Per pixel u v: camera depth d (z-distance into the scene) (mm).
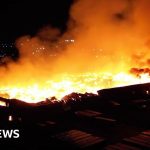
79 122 6137
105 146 4770
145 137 5000
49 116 6461
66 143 4879
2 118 6184
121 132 5469
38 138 5293
